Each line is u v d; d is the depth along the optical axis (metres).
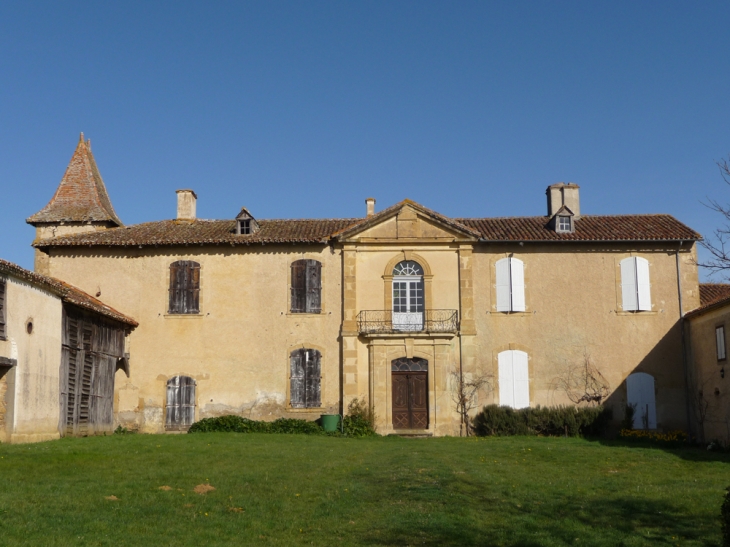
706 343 22.25
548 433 23.12
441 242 24.33
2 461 13.31
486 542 9.62
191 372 24.08
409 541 9.53
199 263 24.66
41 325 18.34
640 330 24.05
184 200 27.58
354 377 23.66
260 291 24.44
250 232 25.17
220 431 22.80
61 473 12.73
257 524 10.06
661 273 24.33
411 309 24.28
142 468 13.63
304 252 24.62
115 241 24.56
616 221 25.97
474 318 24.06
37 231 29.00
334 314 24.23
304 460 15.63
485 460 16.48
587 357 23.91
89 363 21.25
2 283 16.58
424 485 12.81
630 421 23.44
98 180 30.94
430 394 23.50
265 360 24.08
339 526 10.15
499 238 24.25
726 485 13.62
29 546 8.48
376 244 24.45
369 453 17.48
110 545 8.76
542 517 10.92
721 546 9.60
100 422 22.02
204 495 11.57
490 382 23.86
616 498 12.30
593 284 24.28
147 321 24.41
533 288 24.30
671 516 11.07
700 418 22.69
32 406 17.73
